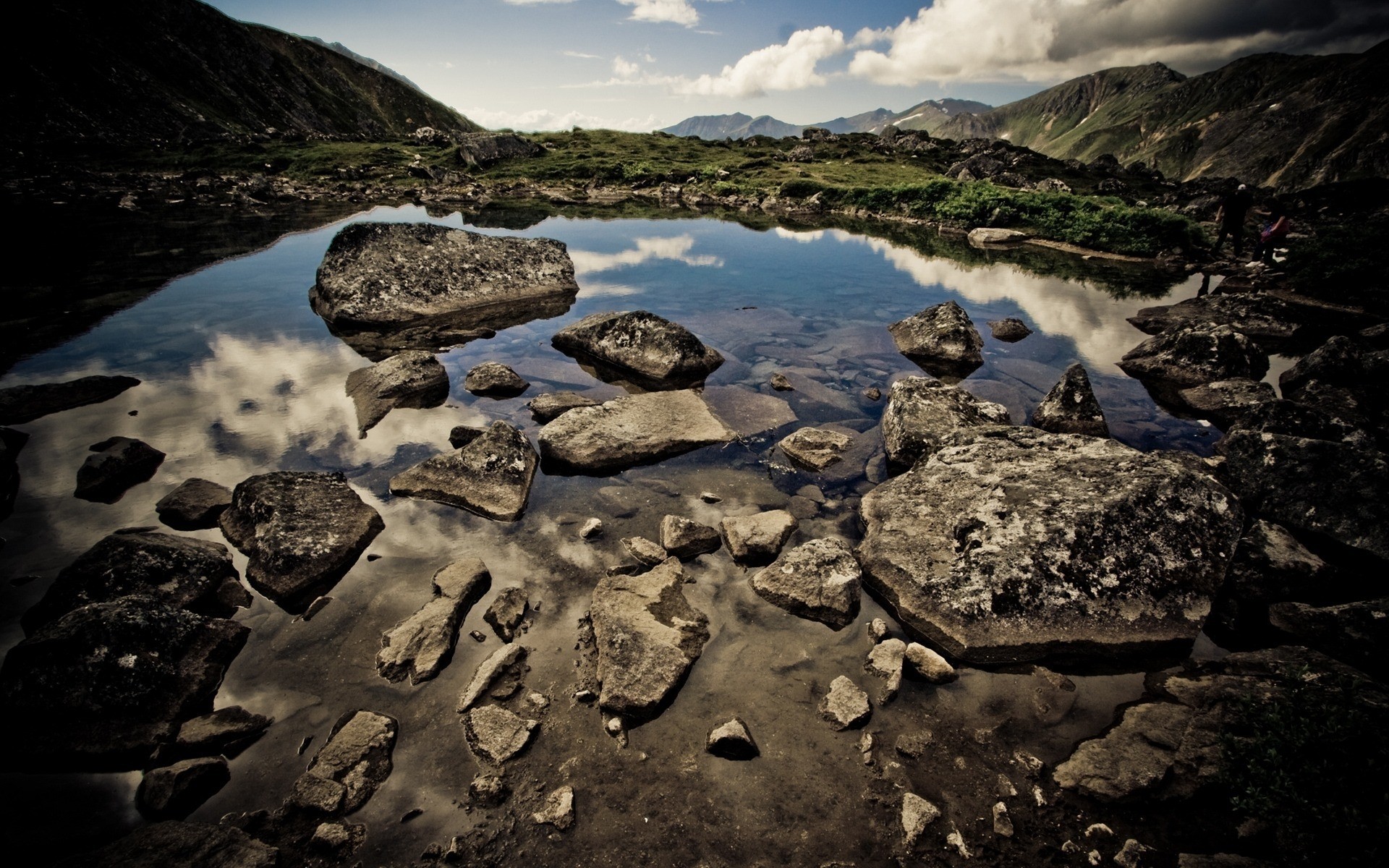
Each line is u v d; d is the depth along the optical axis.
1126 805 1.53
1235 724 1.66
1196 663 1.90
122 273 5.53
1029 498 2.22
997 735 1.70
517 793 1.54
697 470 2.80
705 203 13.29
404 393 3.34
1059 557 2.04
